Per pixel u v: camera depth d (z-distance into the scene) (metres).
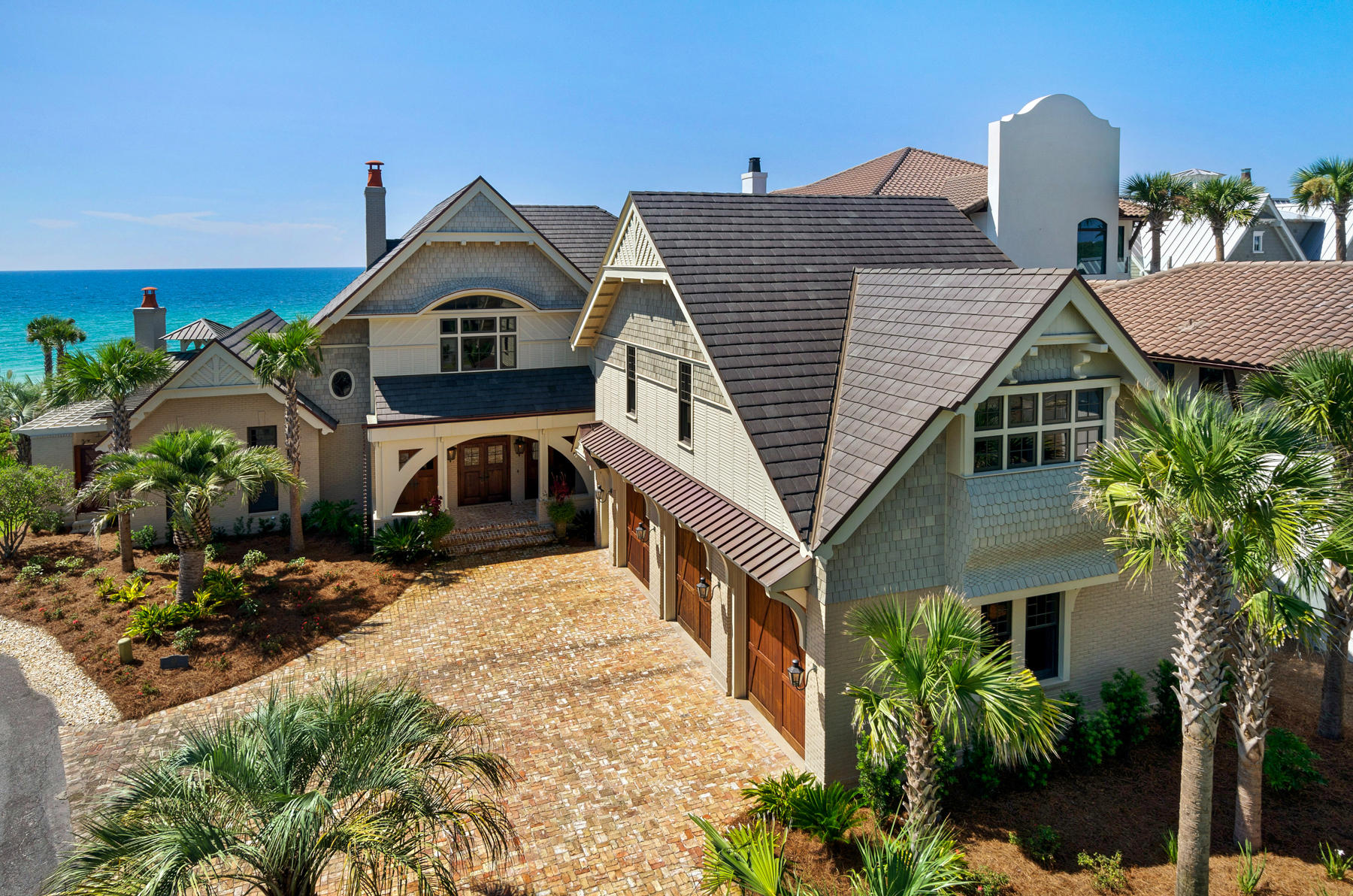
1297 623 9.79
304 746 9.12
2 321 155.12
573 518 25.09
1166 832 11.08
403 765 8.94
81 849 7.84
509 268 27.05
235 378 24.84
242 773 8.49
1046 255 28.34
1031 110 27.47
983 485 11.94
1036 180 27.83
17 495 22.30
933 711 9.45
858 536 11.91
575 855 11.34
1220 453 8.46
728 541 13.47
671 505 15.97
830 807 10.98
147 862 7.46
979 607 12.28
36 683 16.66
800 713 13.27
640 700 15.52
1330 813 11.42
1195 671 9.16
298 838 7.78
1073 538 12.53
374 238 30.48
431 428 24.16
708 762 13.48
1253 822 10.62
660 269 16.97
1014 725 9.01
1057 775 12.49
